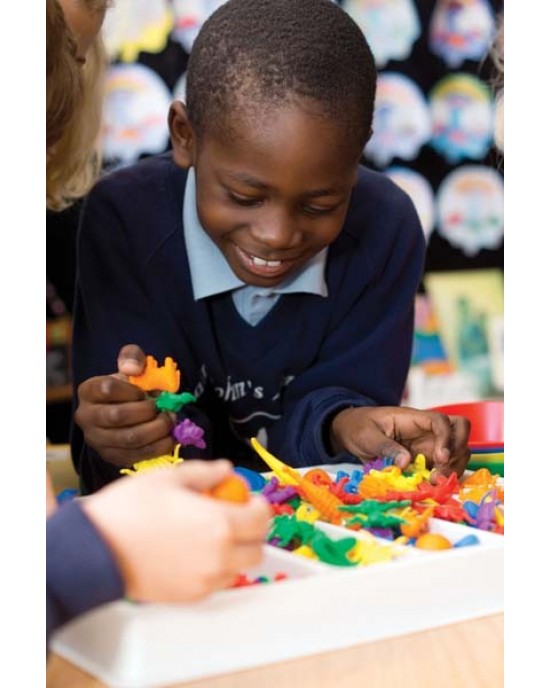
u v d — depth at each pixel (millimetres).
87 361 1174
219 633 520
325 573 591
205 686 501
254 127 918
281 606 540
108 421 939
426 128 1922
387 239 1249
